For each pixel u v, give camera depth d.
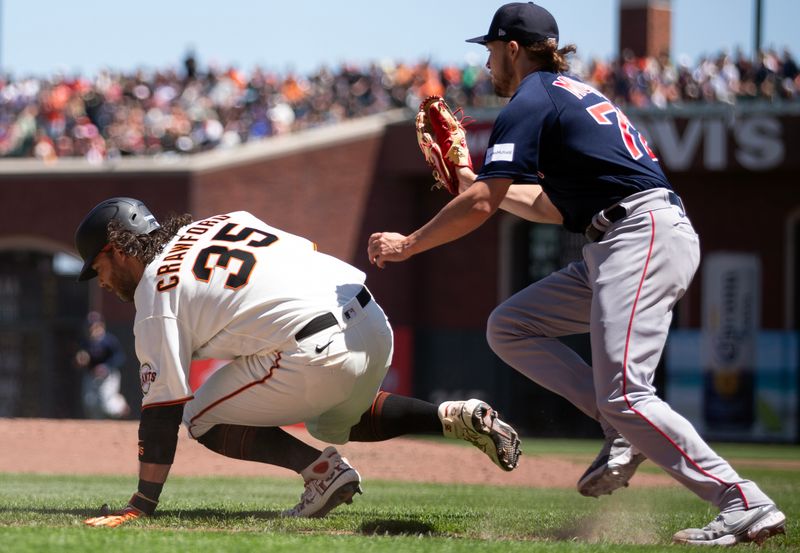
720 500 13.45
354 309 14.55
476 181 13.91
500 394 73.12
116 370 66.81
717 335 66.38
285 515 15.40
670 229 13.83
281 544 11.95
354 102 80.81
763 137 64.88
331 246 71.81
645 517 16.56
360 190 73.00
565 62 14.70
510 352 15.68
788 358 65.00
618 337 13.66
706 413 65.94
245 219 15.20
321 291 14.44
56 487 22.84
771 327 66.62
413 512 17.12
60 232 70.06
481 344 73.94
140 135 76.62
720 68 71.75
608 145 13.94
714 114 65.75
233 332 14.28
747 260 67.19
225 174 68.06
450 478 30.83
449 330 74.75
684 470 13.48
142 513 14.57
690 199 68.38
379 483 27.34
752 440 65.06
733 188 67.50
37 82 84.06
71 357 74.94
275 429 15.20
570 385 15.34
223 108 79.62
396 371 73.25
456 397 74.31
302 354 14.18
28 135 77.50
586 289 15.28
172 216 15.12
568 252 72.69
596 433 70.69
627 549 12.33
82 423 42.91
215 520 14.66
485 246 74.06
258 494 21.50
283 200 70.12
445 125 16.16
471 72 76.38
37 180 70.62
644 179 13.98
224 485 25.31
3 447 35.66
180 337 14.23
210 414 14.92
